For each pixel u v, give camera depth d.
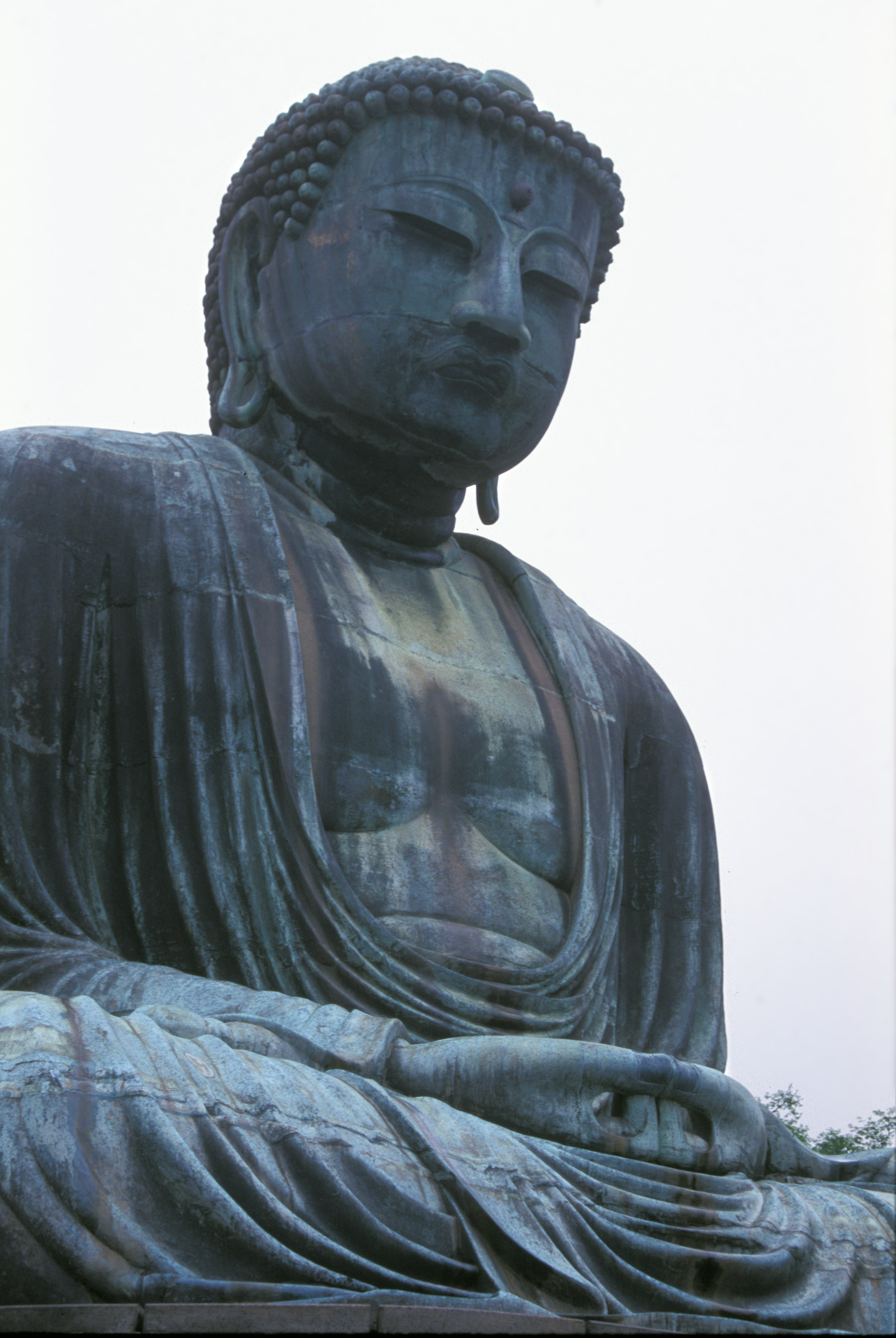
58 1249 8.08
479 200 13.55
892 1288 10.47
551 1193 9.65
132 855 12.13
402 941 11.95
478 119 13.65
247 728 12.20
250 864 11.86
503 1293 8.55
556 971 12.40
